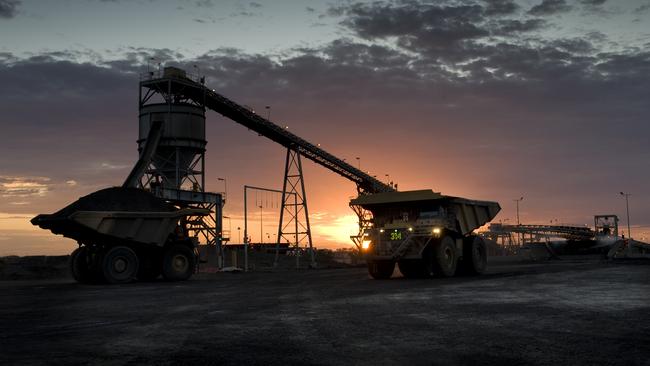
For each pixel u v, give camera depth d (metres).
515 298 14.47
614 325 9.65
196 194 47.78
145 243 28.48
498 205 29.78
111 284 26.91
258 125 55.81
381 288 19.02
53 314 13.48
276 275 35.75
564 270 29.66
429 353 7.56
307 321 11.06
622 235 69.38
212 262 61.41
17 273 47.16
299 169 60.25
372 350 7.88
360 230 26.53
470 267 26.73
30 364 7.44
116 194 28.81
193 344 8.75
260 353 7.91
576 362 6.89
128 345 8.77
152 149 49.44
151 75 52.34
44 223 27.23
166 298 17.53
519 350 7.65
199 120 52.00
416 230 24.89
